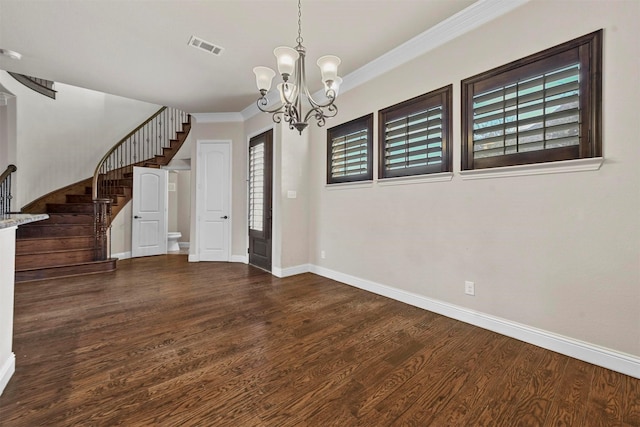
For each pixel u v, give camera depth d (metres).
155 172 6.00
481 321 2.46
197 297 3.28
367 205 3.52
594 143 1.88
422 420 1.41
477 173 2.45
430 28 2.68
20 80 4.80
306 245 4.48
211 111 5.16
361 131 3.60
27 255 4.04
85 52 3.10
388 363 1.92
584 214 1.93
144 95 4.37
